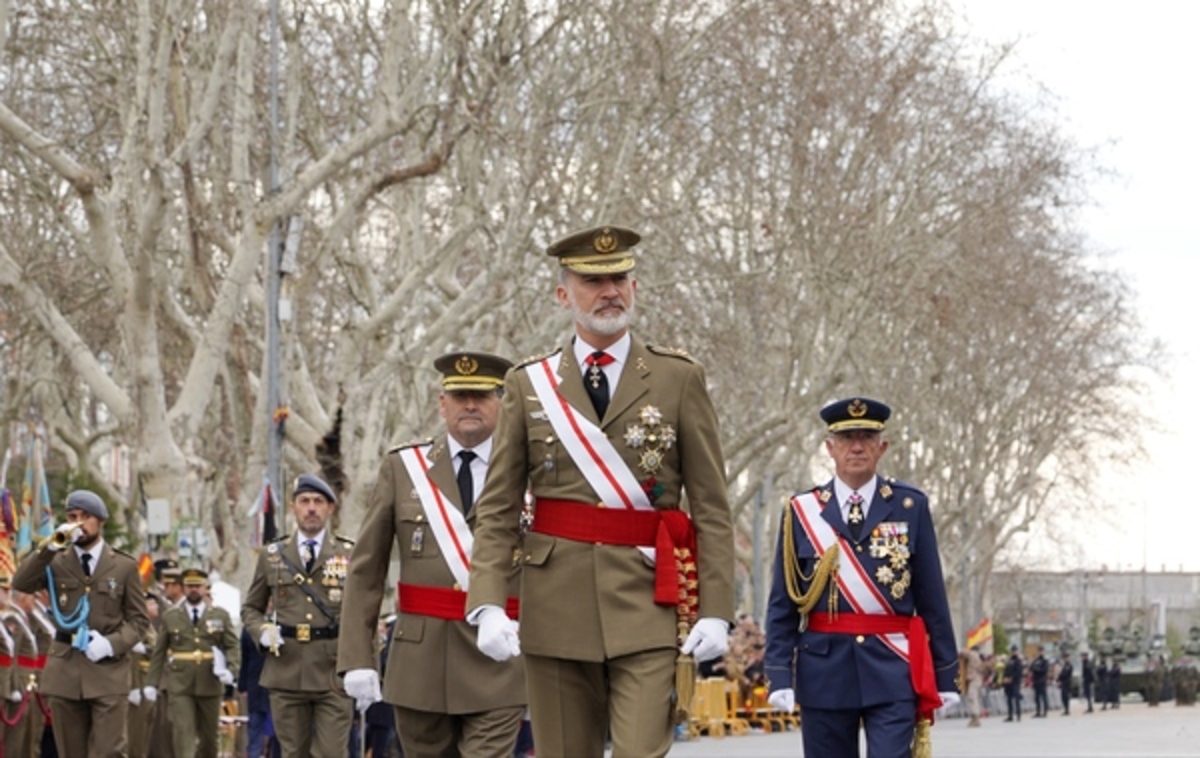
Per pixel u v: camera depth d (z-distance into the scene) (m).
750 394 118.06
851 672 29.00
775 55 98.44
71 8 84.81
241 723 61.00
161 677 51.84
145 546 89.94
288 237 77.56
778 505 158.50
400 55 75.50
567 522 21.98
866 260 115.38
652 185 98.06
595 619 21.72
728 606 21.83
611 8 85.19
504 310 89.62
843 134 111.44
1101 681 180.50
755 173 108.62
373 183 75.88
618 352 22.25
